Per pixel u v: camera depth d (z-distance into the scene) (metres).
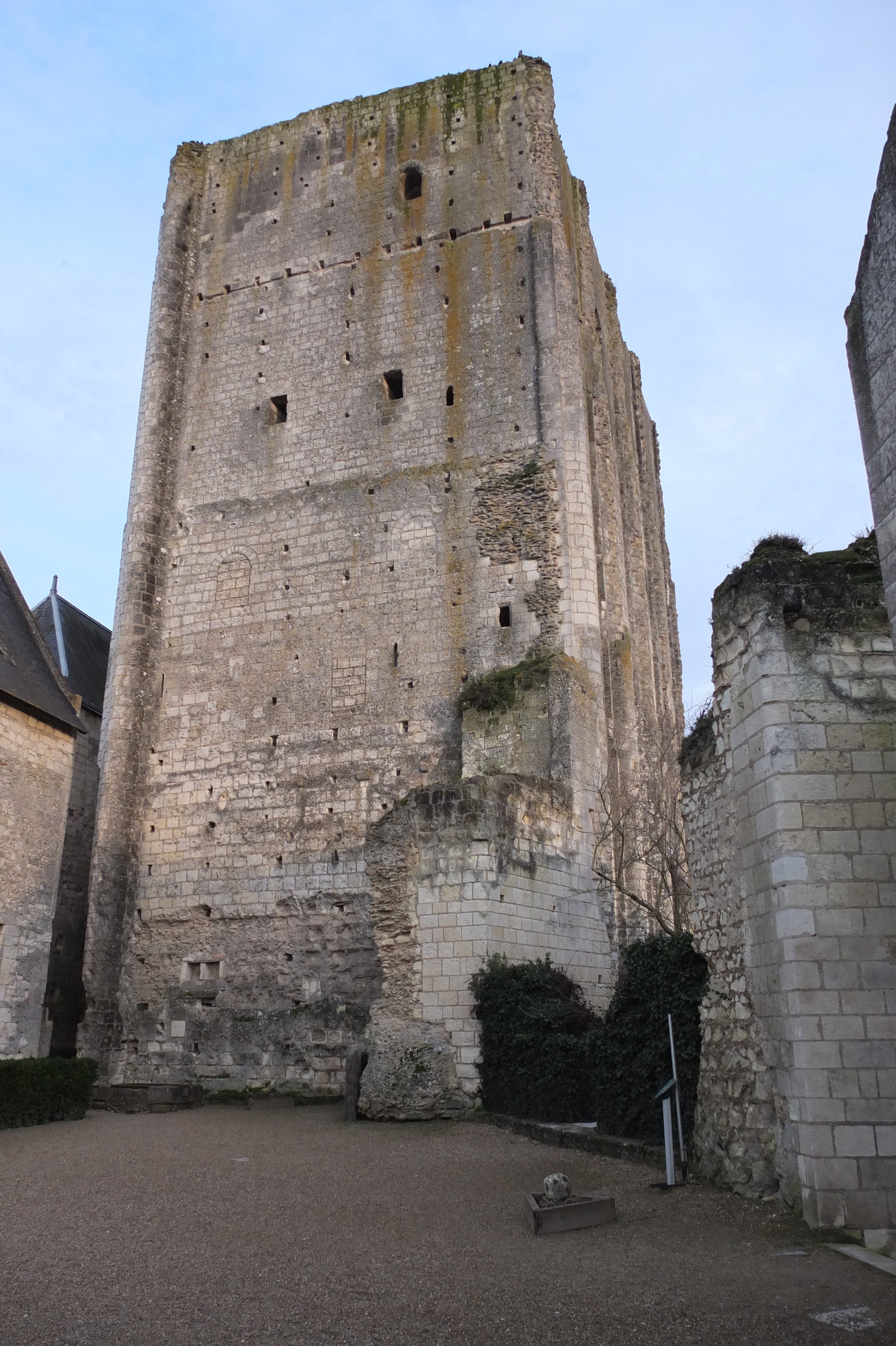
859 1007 9.01
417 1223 9.23
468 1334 6.29
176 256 31.08
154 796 26.08
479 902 17.08
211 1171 12.12
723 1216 9.12
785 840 9.48
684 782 12.44
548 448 25.72
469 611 24.94
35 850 19.92
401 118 30.69
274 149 31.86
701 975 12.09
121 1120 18.14
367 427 27.61
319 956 23.03
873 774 9.63
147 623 27.45
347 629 25.81
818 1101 8.80
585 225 33.06
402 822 18.08
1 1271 7.76
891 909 9.25
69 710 21.75
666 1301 6.84
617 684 26.42
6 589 23.78
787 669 10.00
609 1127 13.16
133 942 24.77
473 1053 16.44
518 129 29.38
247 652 26.55
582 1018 16.11
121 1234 8.95
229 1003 23.31
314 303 29.53
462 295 28.05
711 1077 10.91
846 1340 6.11
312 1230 9.00
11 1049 18.61
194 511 28.56
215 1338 6.27
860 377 8.78
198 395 29.80
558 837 20.20
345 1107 16.95
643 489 37.50
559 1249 8.24
